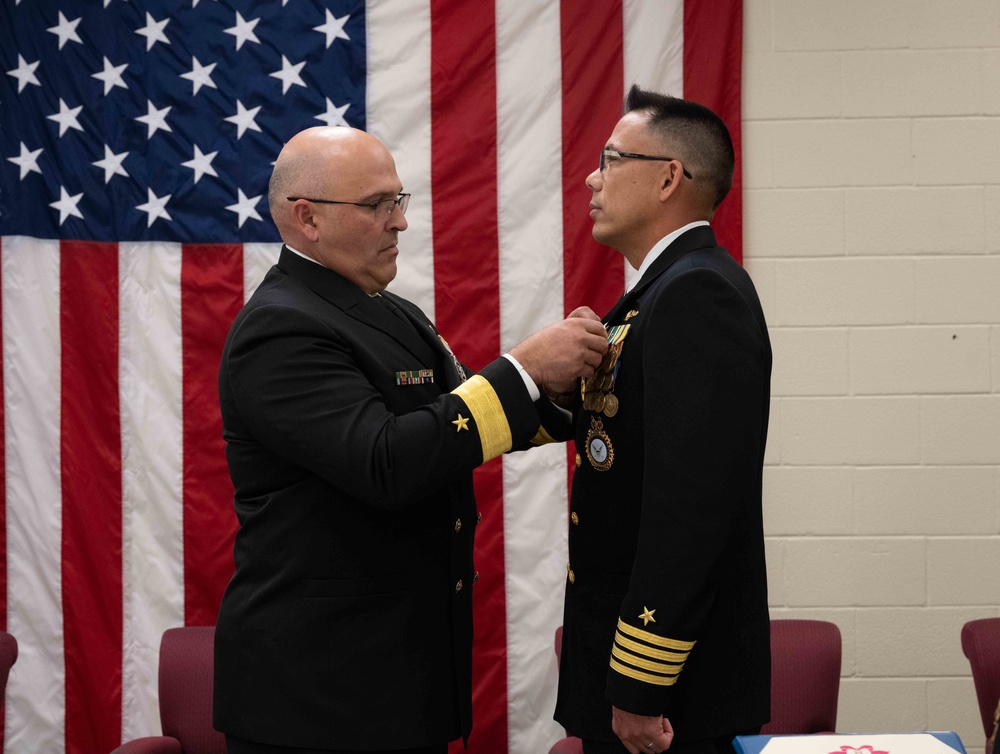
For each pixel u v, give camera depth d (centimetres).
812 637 255
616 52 294
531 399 165
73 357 296
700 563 144
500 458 297
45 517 297
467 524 181
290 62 298
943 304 297
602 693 160
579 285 294
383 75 297
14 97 297
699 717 154
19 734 297
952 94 296
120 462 297
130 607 298
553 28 295
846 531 299
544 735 296
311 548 166
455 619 174
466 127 296
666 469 145
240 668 168
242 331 168
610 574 162
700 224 170
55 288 297
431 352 184
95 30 299
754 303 160
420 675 168
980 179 296
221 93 299
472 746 296
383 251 178
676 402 146
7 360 297
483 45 295
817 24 297
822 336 298
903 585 298
